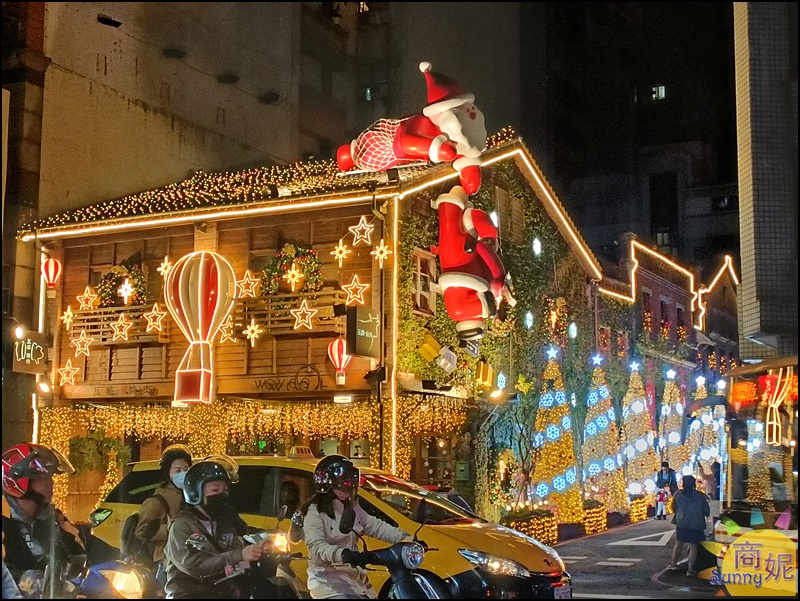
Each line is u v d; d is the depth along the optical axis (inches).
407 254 722.2
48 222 842.2
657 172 1950.1
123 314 790.5
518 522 745.0
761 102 606.2
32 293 847.7
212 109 1141.7
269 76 1251.8
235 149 1171.9
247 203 749.9
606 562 667.4
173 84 1079.6
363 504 388.8
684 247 1899.6
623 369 1148.5
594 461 1018.1
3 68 898.7
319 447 802.2
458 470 796.0
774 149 602.9
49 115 915.4
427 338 727.1
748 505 581.3
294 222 754.8
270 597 284.8
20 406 816.3
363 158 615.8
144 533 343.9
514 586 363.3
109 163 980.6
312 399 751.7
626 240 1212.5
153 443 832.3
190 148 1095.0
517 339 880.3
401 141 586.9
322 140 1433.3
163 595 322.0
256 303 746.8
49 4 927.0
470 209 581.3
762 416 598.5
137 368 791.1
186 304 718.5
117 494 431.2
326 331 717.9
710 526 649.6
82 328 813.2
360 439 782.5
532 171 914.7
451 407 765.3
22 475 326.3
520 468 855.7
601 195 1967.3
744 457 601.6
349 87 1513.3
